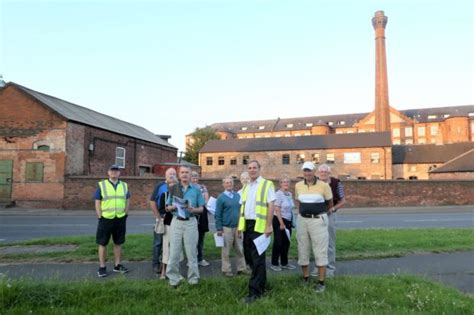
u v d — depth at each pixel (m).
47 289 5.19
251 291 5.27
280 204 7.34
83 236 10.34
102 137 26.50
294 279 6.06
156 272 6.73
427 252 8.52
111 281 5.72
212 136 68.44
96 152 25.78
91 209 22.36
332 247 6.69
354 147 47.56
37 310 4.66
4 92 23.81
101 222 6.59
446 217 18.53
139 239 9.52
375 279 6.04
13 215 19.44
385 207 25.47
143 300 5.10
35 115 23.38
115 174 6.86
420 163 49.03
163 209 6.61
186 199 5.70
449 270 7.11
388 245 8.99
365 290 5.45
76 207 22.47
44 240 9.52
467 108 78.56
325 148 48.81
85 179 22.59
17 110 23.61
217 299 5.16
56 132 23.08
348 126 79.62
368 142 47.69
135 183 23.00
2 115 23.66
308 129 83.38
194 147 67.50
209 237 10.00
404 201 26.00
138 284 5.62
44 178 22.91
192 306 4.93
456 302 5.01
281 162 50.69
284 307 4.90
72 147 23.44
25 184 23.05
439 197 26.20
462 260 7.84
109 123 30.00
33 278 6.18
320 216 5.80
